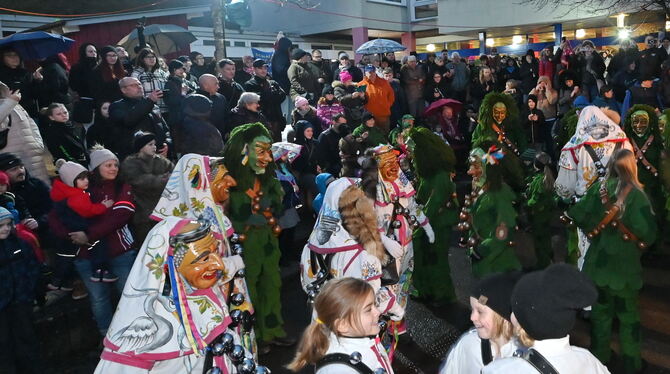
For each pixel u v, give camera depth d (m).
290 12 25.12
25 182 5.04
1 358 3.89
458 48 27.22
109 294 4.62
